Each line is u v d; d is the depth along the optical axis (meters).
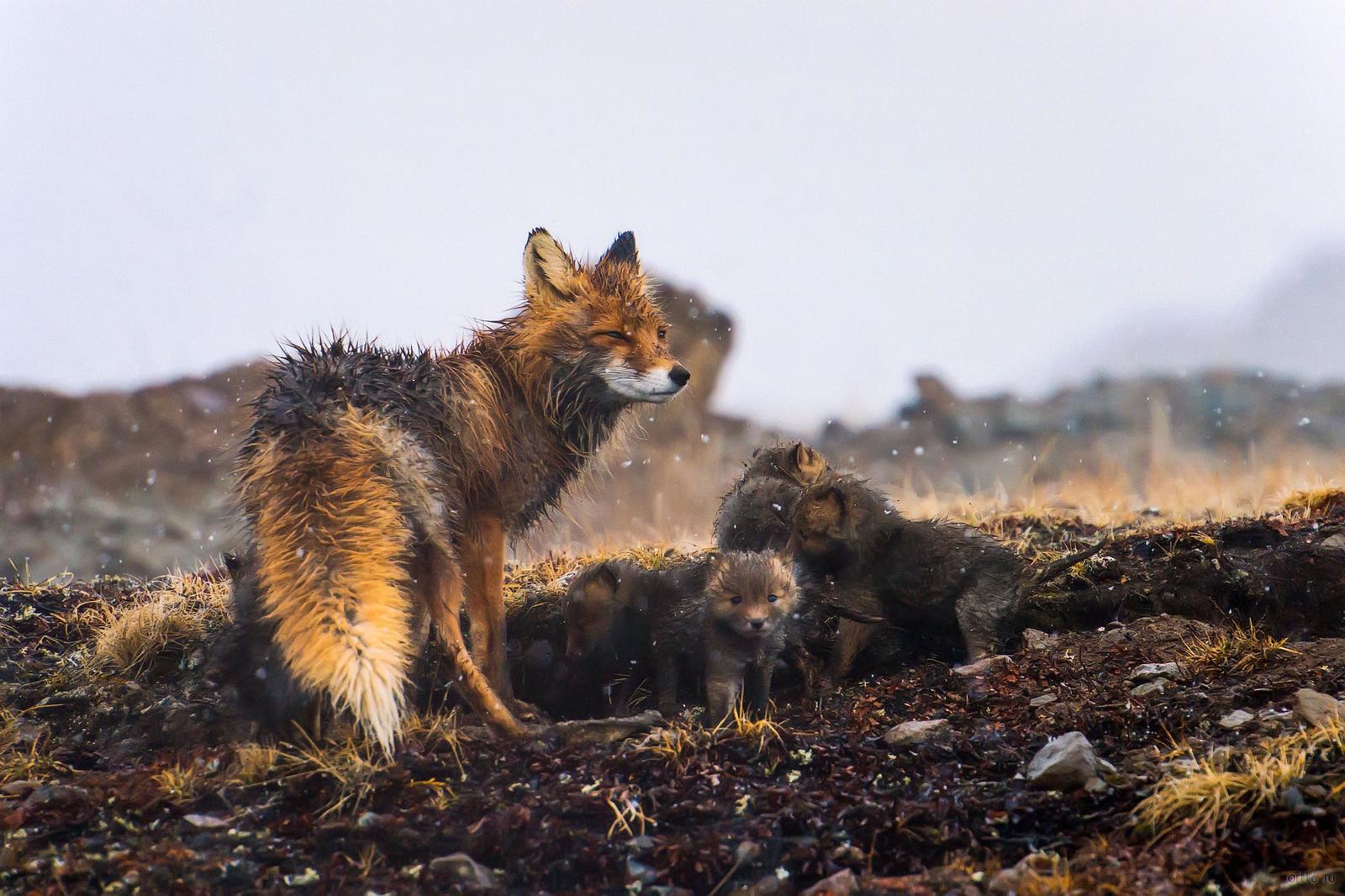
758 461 14.27
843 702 10.86
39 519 29.22
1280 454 25.52
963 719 9.82
